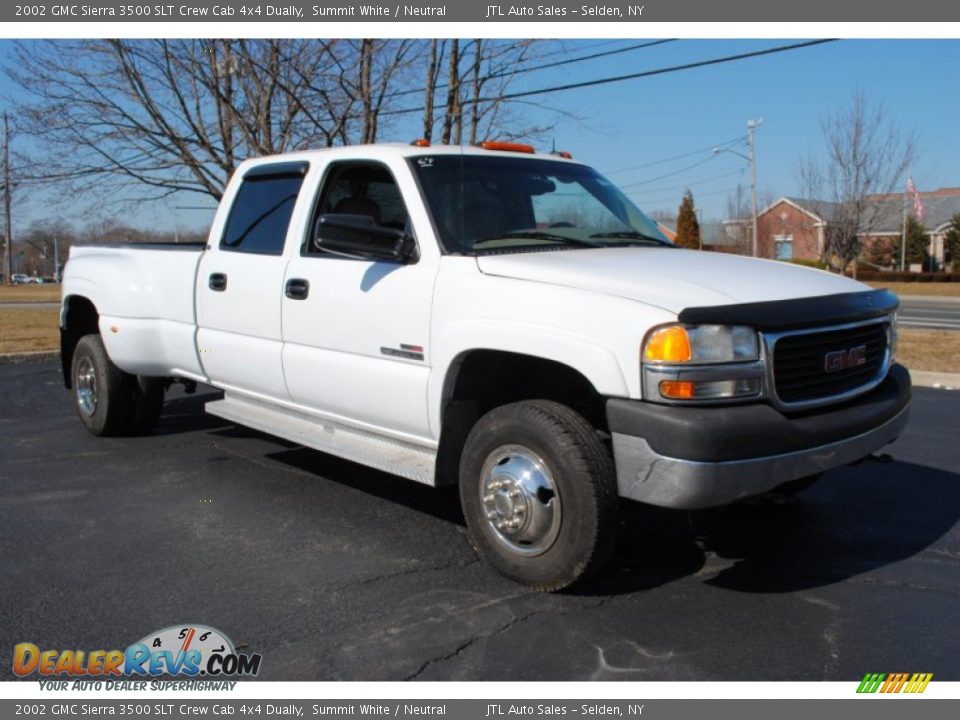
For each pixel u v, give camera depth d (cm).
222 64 1319
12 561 435
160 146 1395
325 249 446
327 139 1303
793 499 544
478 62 1357
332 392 492
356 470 611
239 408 588
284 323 519
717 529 491
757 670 330
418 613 376
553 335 374
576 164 557
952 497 553
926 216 6075
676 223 5556
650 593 399
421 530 485
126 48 1305
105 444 687
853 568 432
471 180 475
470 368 424
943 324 2106
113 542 463
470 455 411
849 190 2841
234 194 586
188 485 571
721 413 346
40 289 4812
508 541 400
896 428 421
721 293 368
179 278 606
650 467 350
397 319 445
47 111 1385
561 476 372
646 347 349
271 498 543
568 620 370
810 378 379
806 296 383
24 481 580
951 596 397
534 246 454
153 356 633
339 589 401
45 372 1086
